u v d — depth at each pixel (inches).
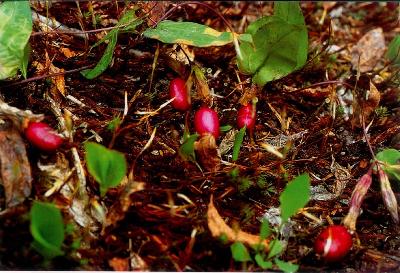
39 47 11.2
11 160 8.8
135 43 11.4
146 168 9.8
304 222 9.7
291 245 9.2
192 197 9.5
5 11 9.5
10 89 10.3
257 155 10.4
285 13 10.2
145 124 10.6
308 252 9.1
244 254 8.3
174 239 8.9
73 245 8.3
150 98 11.0
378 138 11.2
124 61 11.6
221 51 12.6
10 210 8.4
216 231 8.5
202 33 10.4
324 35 14.5
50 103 10.3
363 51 13.7
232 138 10.5
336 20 15.5
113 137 9.3
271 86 12.1
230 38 10.1
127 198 8.4
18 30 9.5
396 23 15.0
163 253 8.7
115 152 7.8
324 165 10.8
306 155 10.8
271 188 10.0
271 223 9.5
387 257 9.4
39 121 9.2
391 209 9.4
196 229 8.7
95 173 8.1
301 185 8.1
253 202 9.8
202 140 9.3
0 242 8.3
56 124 10.0
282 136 11.1
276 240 8.5
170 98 10.4
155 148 10.3
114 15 12.7
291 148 10.9
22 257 8.3
